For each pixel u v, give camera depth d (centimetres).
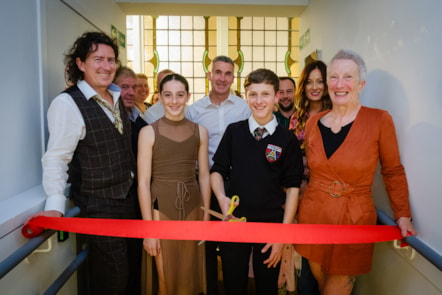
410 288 152
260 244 168
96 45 166
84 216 174
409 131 152
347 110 155
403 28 159
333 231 136
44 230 143
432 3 134
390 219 159
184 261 185
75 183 177
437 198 130
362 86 153
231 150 174
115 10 362
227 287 173
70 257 192
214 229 135
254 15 401
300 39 400
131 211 188
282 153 162
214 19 676
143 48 672
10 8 152
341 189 154
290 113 274
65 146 158
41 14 180
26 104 167
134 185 192
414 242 133
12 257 119
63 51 227
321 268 167
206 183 191
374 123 149
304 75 216
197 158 191
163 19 675
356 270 156
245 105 234
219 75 224
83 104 165
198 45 682
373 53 195
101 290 185
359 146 149
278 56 678
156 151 177
